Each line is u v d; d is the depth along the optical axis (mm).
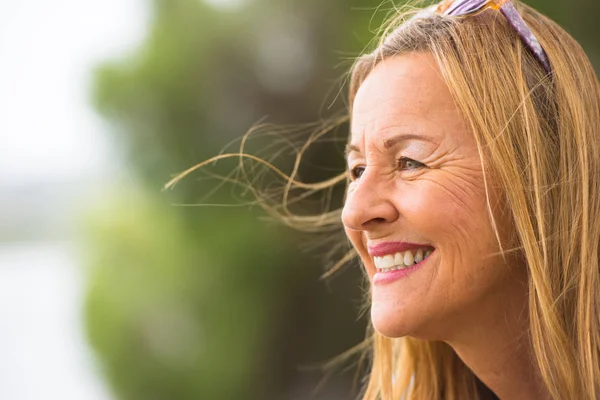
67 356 6617
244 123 4816
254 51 4824
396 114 1239
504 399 1373
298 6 4762
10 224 13883
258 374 4719
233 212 4695
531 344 1314
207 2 4914
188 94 4785
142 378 4770
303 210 4438
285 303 4723
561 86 1297
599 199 1306
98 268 5012
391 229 1253
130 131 4902
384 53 1303
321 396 4855
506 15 1289
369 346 1933
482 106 1223
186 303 4707
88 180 5254
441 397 1558
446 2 1354
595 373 1258
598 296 1288
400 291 1256
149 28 4957
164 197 4855
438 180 1216
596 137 1330
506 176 1214
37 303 8750
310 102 4785
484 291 1247
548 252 1251
